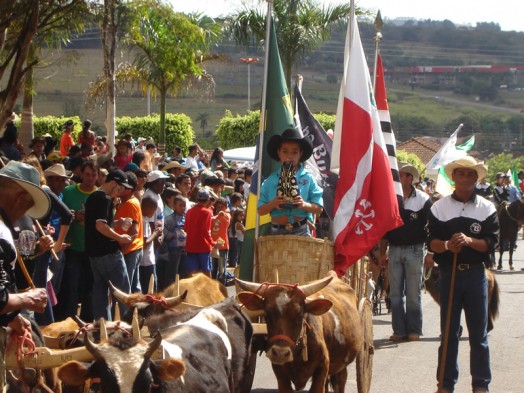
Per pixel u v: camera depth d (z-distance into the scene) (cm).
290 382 728
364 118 954
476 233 842
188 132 3306
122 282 1009
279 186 859
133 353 465
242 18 2428
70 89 6075
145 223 1209
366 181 941
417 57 13300
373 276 1406
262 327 689
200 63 2503
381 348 1153
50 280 969
